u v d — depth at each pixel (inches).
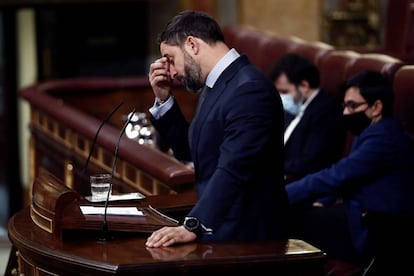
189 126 479.8
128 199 470.3
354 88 557.6
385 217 520.7
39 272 416.2
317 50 740.7
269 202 429.1
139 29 1170.6
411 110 591.2
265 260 391.9
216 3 1090.1
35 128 867.4
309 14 1066.1
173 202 476.7
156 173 567.8
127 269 378.3
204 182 444.5
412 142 557.6
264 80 430.6
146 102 906.1
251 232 422.9
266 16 1075.3
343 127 645.3
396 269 519.5
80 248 402.6
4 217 1224.2
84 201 456.8
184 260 385.1
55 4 1145.4
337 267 551.2
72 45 1171.9
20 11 1188.5
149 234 420.5
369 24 1052.5
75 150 751.7
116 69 1181.7
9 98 1212.5
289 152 644.1
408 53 834.2
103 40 1171.9
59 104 802.2
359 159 550.3
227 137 423.8
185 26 441.7
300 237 572.7
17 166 1226.6
